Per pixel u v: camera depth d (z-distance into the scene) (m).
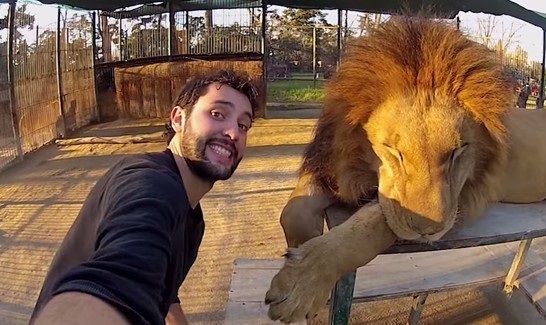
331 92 1.32
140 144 5.40
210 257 2.57
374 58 1.22
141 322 0.53
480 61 1.19
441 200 1.07
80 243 0.81
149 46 8.88
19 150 4.82
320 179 1.43
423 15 1.37
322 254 1.11
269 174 4.10
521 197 1.50
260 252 2.62
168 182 0.74
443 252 2.06
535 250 2.27
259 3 7.30
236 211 3.25
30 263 2.54
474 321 2.06
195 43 8.90
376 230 1.15
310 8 7.43
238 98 0.93
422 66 1.17
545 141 1.54
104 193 0.79
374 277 1.81
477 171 1.27
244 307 1.74
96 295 0.52
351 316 2.07
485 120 1.19
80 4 5.94
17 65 5.10
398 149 1.13
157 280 0.59
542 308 1.79
